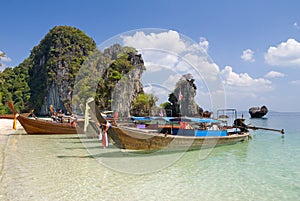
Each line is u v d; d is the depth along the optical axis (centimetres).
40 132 1373
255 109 5219
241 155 877
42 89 6200
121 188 485
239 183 542
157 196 450
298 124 3091
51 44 6694
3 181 516
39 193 452
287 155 891
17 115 1340
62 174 572
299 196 469
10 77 7194
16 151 863
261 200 448
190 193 470
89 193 455
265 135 1609
